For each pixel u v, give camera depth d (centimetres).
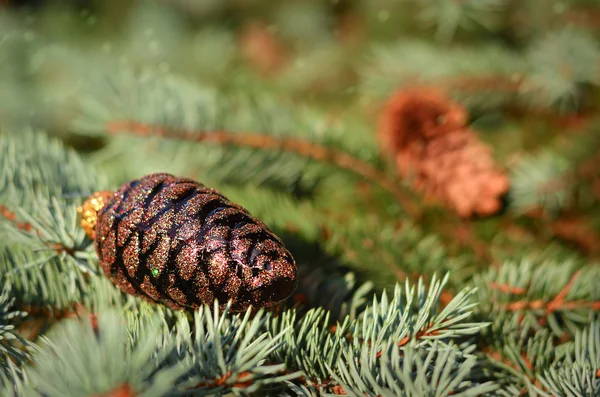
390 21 79
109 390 33
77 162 47
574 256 50
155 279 38
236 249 37
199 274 37
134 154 53
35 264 42
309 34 87
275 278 37
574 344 42
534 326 43
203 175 54
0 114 70
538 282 44
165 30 86
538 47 66
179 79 58
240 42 87
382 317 40
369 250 47
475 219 52
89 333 34
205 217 38
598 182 55
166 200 38
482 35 75
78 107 68
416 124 51
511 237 52
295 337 40
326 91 75
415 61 67
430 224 52
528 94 63
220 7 91
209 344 37
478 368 41
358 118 66
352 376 37
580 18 70
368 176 53
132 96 53
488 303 44
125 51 80
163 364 36
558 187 53
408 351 36
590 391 38
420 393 36
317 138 53
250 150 53
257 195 51
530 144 60
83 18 88
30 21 84
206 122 53
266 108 56
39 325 42
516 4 71
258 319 37
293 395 39
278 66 84
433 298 39
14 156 46
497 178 50
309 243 47
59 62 76
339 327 40
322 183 55
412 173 52
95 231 39
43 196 44
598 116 61
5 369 38
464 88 64
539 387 41
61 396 34
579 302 43
